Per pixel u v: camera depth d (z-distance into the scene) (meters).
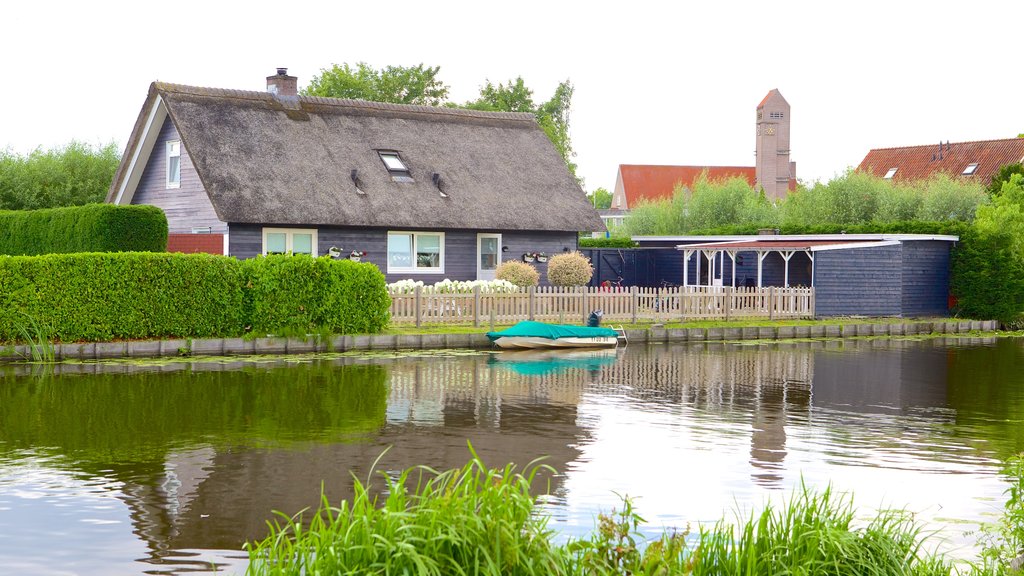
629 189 110.88
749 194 61.31
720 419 18.48
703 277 48.25
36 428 16.50
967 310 43.62
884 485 13.46
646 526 11.38
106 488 12.76
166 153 37.59
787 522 8.94
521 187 41.59
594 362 28.11
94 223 30.81
